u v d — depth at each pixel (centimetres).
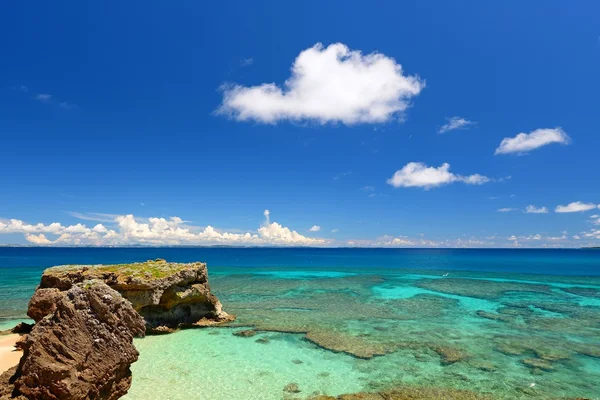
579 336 3077
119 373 1417
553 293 5366
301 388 2039
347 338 2988
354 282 6644
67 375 1230
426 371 2305
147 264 3484
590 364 2444
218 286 6069
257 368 2330
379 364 2420
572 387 2092
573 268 10331
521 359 2525
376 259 17062
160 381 2103
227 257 19700
